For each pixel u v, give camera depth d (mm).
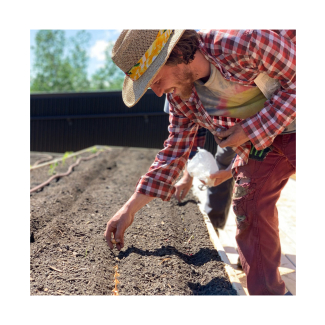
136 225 2318
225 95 1573
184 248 2057
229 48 1357
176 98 1781
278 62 1341
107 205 2791
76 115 8492
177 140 1897
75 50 24531
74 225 2258
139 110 8438
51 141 8586
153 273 1674
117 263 1805
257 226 1617
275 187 1627
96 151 6387
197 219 2502
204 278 1693
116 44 1561
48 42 23469
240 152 1598
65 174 4055
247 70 1419
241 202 1630
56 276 1592
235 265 2297
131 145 8586
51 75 24219
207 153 2299
